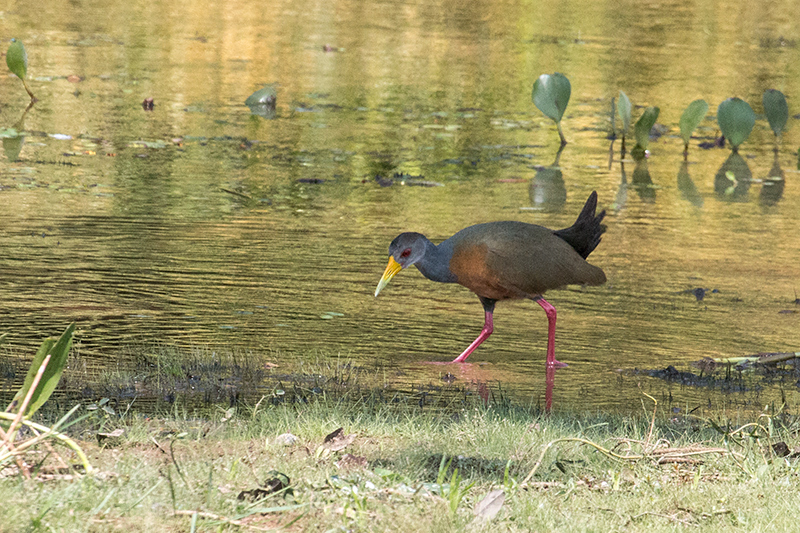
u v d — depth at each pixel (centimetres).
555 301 1317
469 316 1252
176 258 1380
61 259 1345
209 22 3538
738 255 1523
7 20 3331
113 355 1034
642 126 2189
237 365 1027
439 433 803
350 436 761
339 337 1141
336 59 3027
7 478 604
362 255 1435
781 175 2069
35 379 600
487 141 2238
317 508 597
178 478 639
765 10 4278
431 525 572
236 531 558
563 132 2375
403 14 3894
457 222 1609
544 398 987
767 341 1177
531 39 3459
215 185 1780
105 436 734
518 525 592
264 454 720
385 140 2181
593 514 621
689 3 4403
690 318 1252
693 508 643
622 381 1049
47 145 1978
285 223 1575
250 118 2308
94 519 546
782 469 734
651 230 1642
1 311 1144
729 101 2245
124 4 3825
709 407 973
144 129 2150
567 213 1686
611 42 3459
